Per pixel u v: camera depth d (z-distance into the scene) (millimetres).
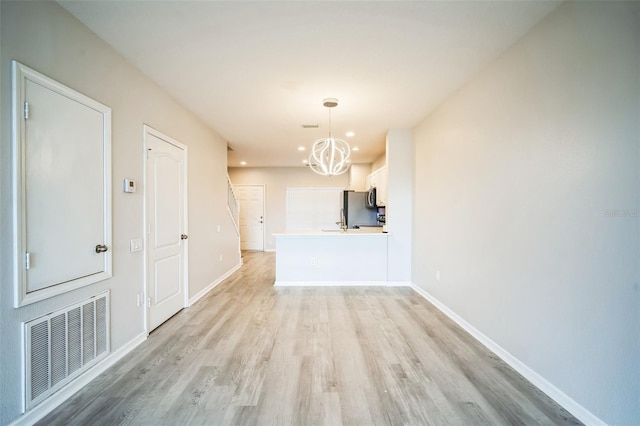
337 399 1871
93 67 2107
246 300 3918
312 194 8594
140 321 2656
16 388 1572
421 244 4188
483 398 1883
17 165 1565
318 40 2205
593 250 1615
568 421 1679
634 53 1411
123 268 2432
